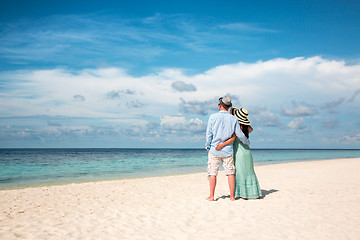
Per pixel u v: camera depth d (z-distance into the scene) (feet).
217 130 16.76
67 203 18.83
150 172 53.11
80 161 98.27
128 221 13.35
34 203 18.92
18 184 35.91
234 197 17.42
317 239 10.18
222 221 12.78
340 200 17.34
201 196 20.15
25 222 13.32
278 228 11.56
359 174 35.81
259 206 15.57
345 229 11.32
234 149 18.02
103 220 13.61
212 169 17.35
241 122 17.61
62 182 37.83
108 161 100.27
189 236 10.82
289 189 22.74
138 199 20.01
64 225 12.69
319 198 18.03
